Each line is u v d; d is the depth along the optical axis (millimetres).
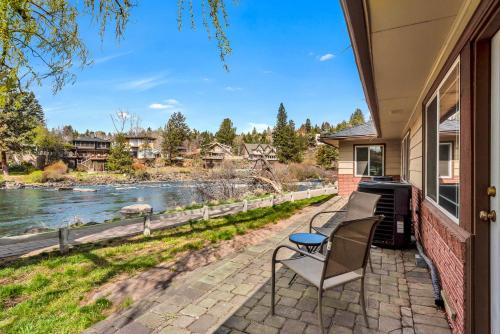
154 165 44312
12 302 2979
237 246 4879
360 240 2248
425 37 2369
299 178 25656
